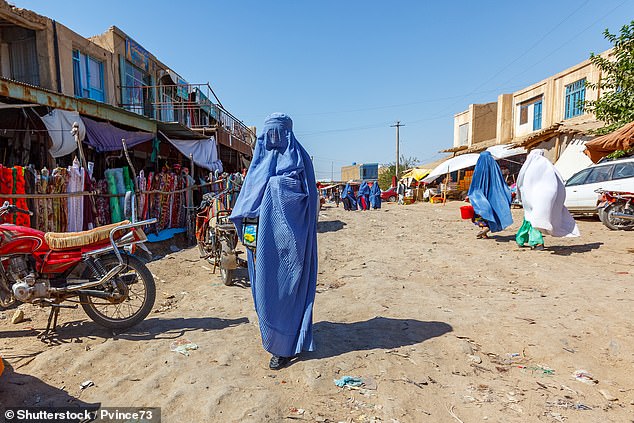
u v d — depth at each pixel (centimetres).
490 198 826
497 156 2045
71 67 1170
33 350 329
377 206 2127
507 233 952
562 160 1547
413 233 1038
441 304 429
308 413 231
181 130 1147
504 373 277
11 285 345
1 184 529
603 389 253
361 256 744
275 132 297
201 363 297
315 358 300
